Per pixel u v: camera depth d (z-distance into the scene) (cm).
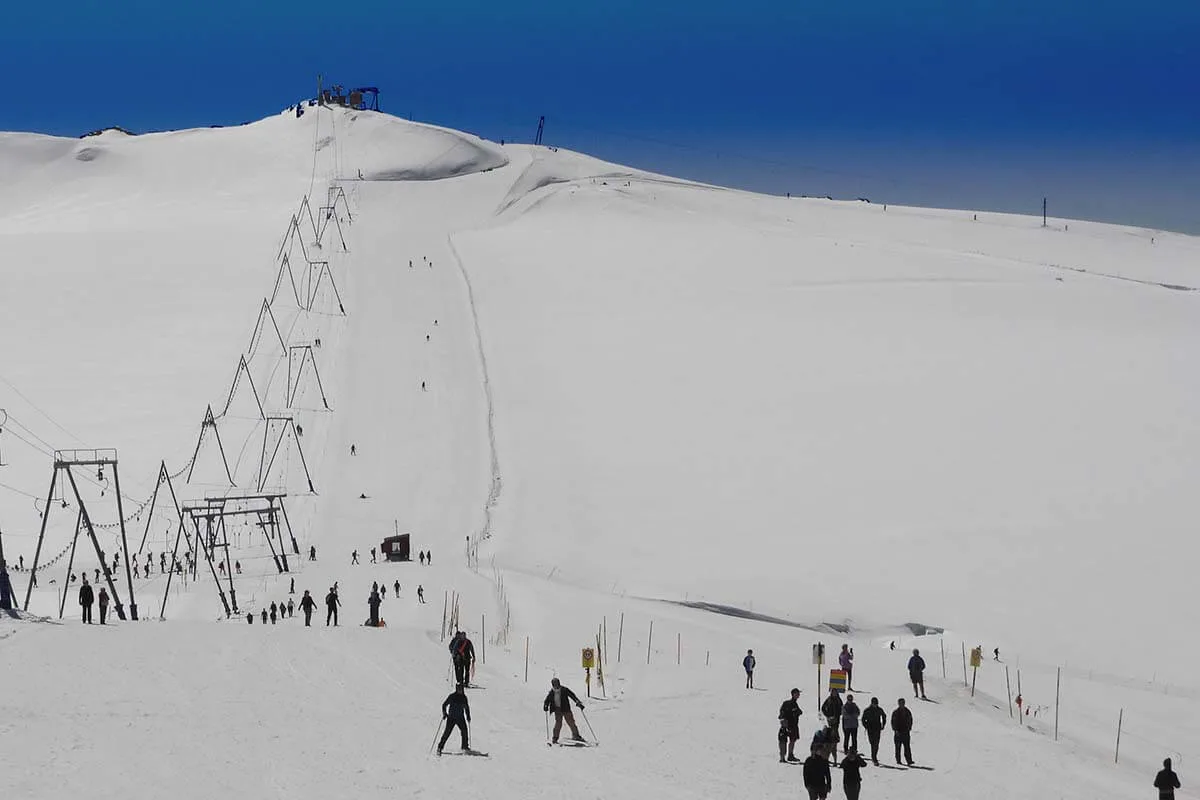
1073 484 7931
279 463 9212
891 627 5947
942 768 2897
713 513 7794
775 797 2312
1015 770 2934
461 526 7731
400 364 11656
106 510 8456
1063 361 10731
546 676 3744
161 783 2039
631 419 9869
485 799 2080
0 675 2883
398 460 9175
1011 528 7269
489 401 10450
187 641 3534
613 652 4341
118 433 10069
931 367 10744
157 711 2619
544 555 7044
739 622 5628
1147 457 8331
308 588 6006
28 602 5872
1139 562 6712
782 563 6869
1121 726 4178
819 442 9056
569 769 2364
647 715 3209
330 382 11162
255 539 7719
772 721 3259
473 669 3619
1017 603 6225
